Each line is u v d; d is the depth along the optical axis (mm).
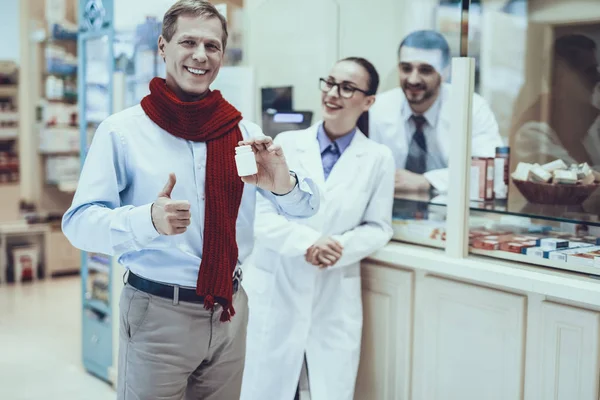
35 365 4465
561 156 2701
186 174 1998
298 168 3078
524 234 2777
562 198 2646
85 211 1895
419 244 3018
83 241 1911
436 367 2873
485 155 2863
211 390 2146
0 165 6777
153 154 1982
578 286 2363
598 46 2586
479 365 2721
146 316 1986
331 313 2998
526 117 2770
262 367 3029
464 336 2760
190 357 2016
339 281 2980
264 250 3049
